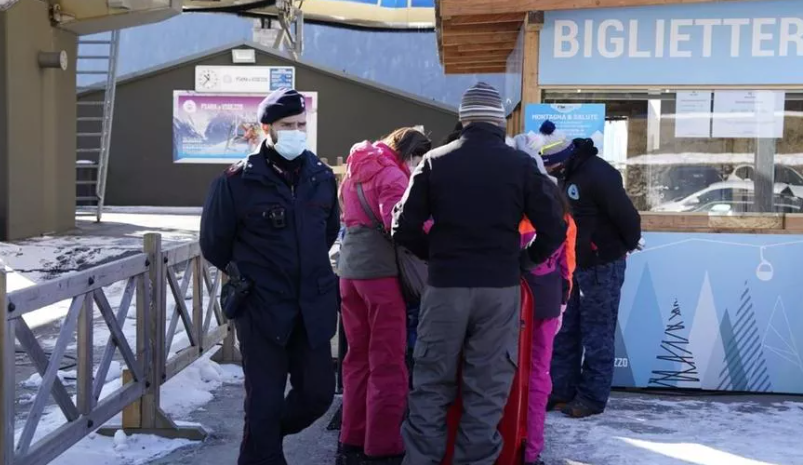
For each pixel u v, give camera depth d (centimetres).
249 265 371
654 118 566
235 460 439
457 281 357
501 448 371
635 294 561
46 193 1327
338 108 2273
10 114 1199
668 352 561
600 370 504
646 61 555
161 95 2248
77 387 402
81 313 402
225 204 372
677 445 460
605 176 484
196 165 2264
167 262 495
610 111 566
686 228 556
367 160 416
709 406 532
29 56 1254
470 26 659
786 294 551
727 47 552
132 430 471
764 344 554
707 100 562
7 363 339
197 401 543
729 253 553
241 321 375
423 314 367
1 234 1201
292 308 370
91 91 2247
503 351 364
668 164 568
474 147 364
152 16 1352
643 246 558
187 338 594
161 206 2258
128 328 734
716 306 556
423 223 370
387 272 416
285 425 390
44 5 1294
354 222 423
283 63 2256
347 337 443
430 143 441
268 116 369
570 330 522
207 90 2245
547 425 494
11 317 341
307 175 379
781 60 550
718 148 565
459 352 366
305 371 379
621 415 512
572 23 557
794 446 459
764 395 557
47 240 1238
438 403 368
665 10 552
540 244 365
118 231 1412
